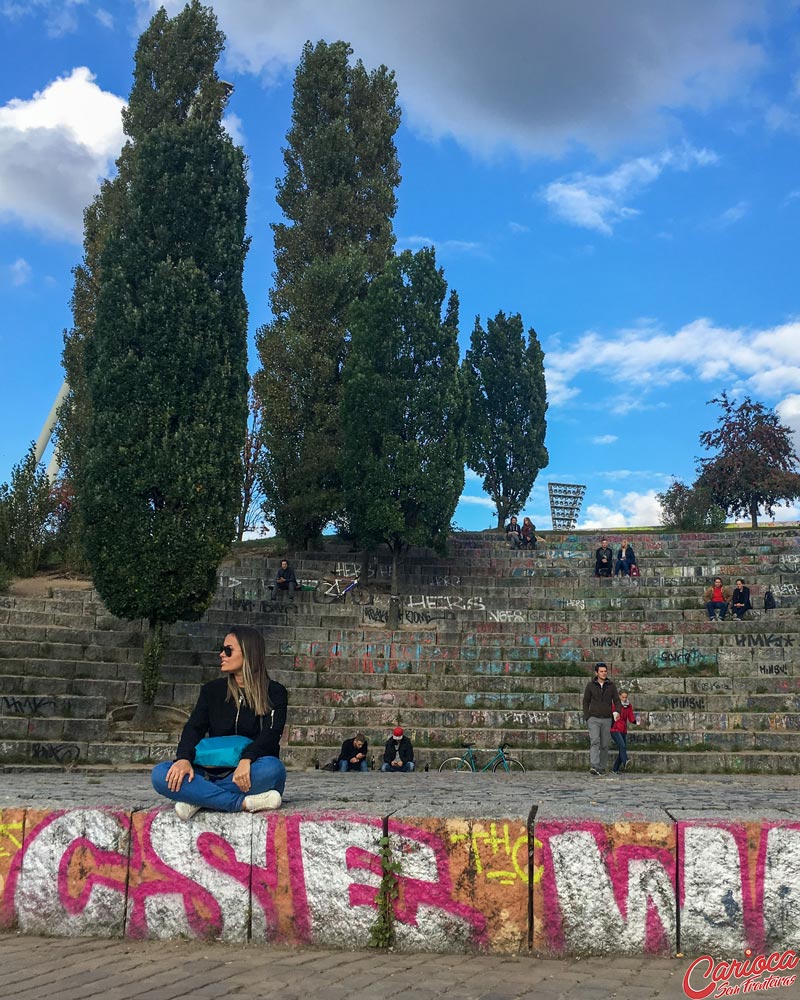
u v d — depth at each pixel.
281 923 5.28
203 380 19.05
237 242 20.02
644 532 37.12
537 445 40.62
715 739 16.97
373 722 18.48
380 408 25.77
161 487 18.17
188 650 20.39
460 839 5.20
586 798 6.98
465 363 26.97
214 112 21.42
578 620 24.42
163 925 5.40
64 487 26.94
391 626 24.28
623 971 4.68
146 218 19.41
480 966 4.80
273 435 28.42
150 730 17.20
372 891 5.22
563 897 5.05
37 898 5.57
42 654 18.97
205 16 26.86
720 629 22.31
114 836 5.54
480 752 17.11
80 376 28.14
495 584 27.56
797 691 18.77
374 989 4.32
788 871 4.94
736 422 39.53
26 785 8.33
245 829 5.40
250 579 25.80
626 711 16.25
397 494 25.66
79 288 28.95
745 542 30.25
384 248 30.52
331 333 28.59
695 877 4.99
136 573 17.72
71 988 4.38
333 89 31.59
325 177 31.00
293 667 20.73
